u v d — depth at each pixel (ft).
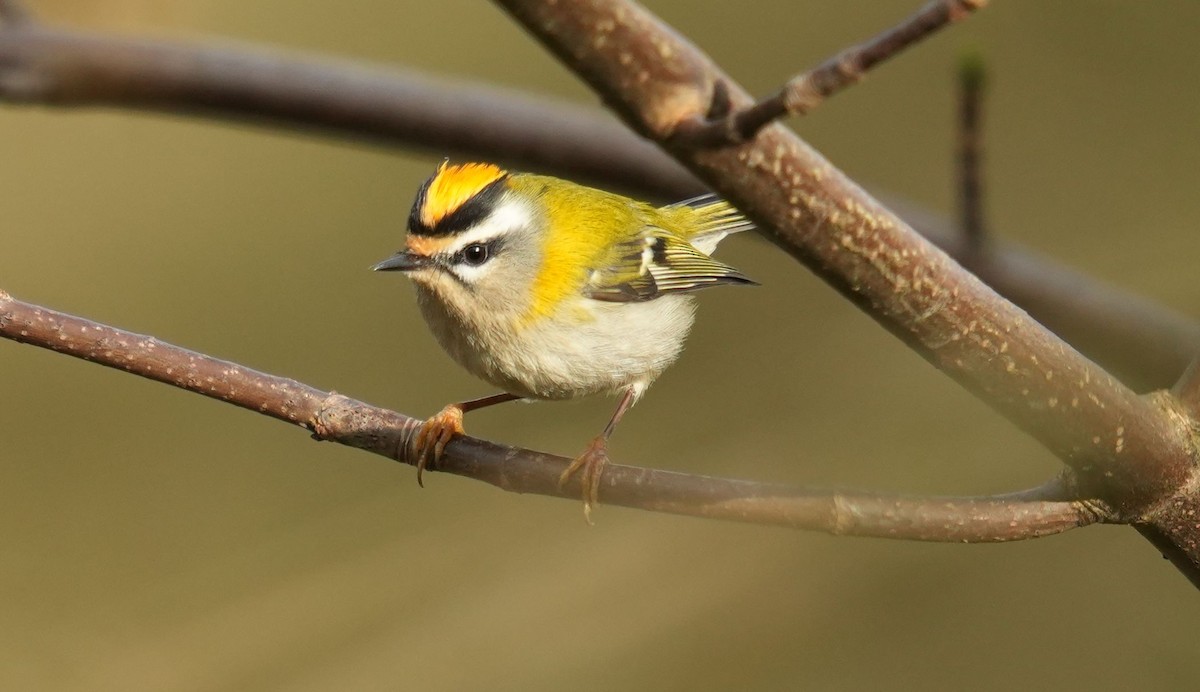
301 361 47.55
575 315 27.25
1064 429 16.61
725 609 34.50
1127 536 35.60
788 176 14.52
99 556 41.16
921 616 34.35
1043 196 42.75
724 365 41.50
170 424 45.62
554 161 31.04
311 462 43.98
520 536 37.40
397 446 22.09
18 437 45.16
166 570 40.04
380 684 34.63
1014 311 15.94
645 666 33.94
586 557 36.01
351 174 51.90
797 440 38.01
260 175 51.78
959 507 17.95
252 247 50.08
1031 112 43.62
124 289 48.65
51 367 46.78
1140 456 16.88
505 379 27.55
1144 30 42.06
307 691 35.19
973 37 44.09
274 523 41.75
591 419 42.32
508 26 53.98
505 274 26.61
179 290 48.98
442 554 37.60
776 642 34.06
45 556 41.06
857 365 39.52
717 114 14.08
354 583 37.60
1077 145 43.16
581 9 13.24
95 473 44.09
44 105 30.04
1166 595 34.50
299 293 49.34
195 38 31.71
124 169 51.44
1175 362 29.22
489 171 27.53
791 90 13.20
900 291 15.44
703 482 19.61
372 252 50.24
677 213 32.30
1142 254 40.37
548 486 21.72
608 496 20.62
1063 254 41.32
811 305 42.70
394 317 48.60
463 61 53.06
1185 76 42.11
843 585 34.88
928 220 30.50
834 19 50.01
